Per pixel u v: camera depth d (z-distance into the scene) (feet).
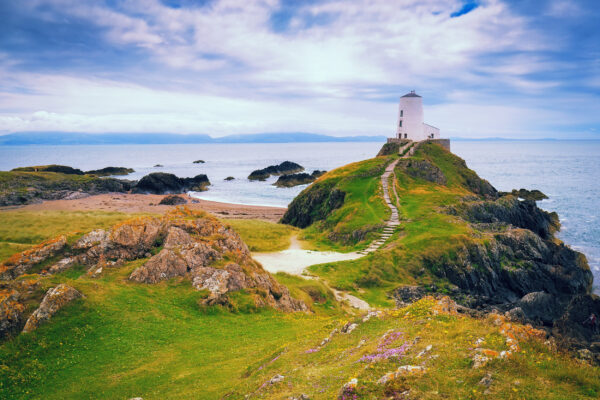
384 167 337.52
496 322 57.93
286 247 216.74
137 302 93.45
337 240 226.38
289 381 51.85
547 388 37.73
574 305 129.08
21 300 79.15
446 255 179.63
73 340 76.07
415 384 41.34
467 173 372.79
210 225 130.52
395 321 67.87
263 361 67.21
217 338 86.02
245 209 369.50
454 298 157.07
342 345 64.49
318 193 316.40
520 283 180.75
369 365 48.96
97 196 406.00
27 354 70.13
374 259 177.17
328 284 154.71
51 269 105.91
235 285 110.11
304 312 116.16
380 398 40.40
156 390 62.59
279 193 485.97
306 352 65.41
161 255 109.91
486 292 176.04
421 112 422.41
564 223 315.58
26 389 63.36
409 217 228.84
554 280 184.24
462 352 46.83
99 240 114.93
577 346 92.89
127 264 111.96
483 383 39.42
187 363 73.46
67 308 82.38
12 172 411.75
